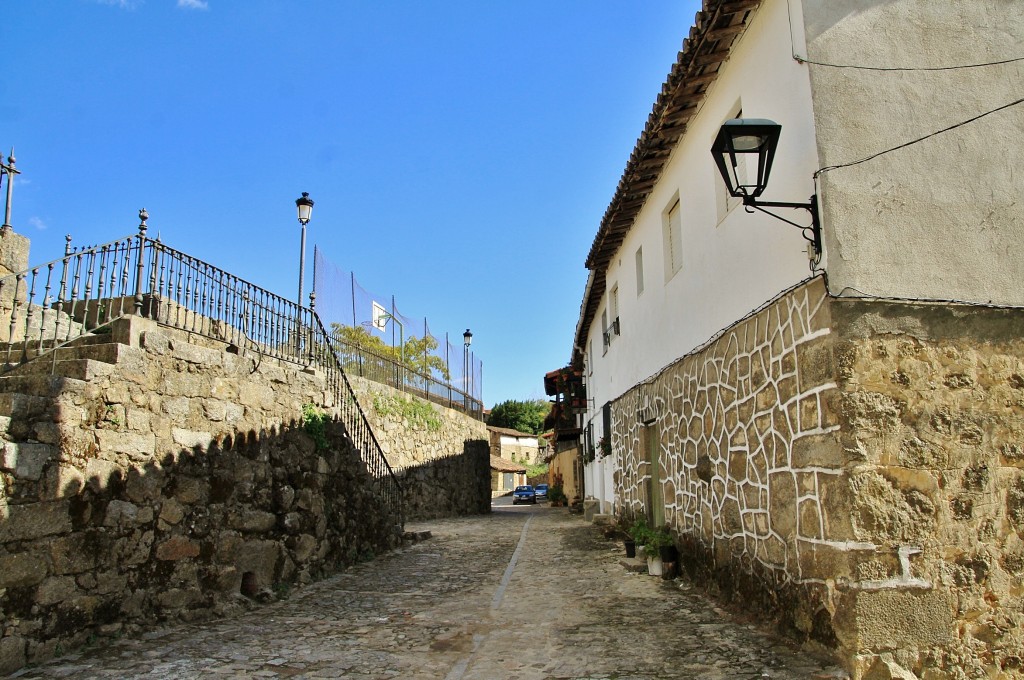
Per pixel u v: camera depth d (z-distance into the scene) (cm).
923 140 564
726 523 734
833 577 513
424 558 1164
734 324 715
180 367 727
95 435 614
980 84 586
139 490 656
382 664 559
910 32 583
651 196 1077
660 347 1033
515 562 1112
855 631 484
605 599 787
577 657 563
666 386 992
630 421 1263
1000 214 566
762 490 641
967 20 595
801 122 573
